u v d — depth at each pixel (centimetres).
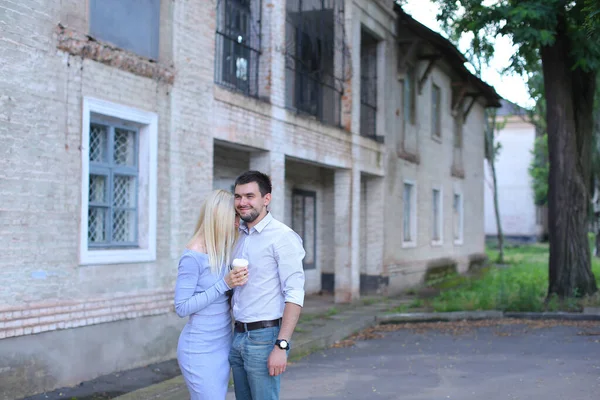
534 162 4462
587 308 1295
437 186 2162
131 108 789
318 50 1448
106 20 766
